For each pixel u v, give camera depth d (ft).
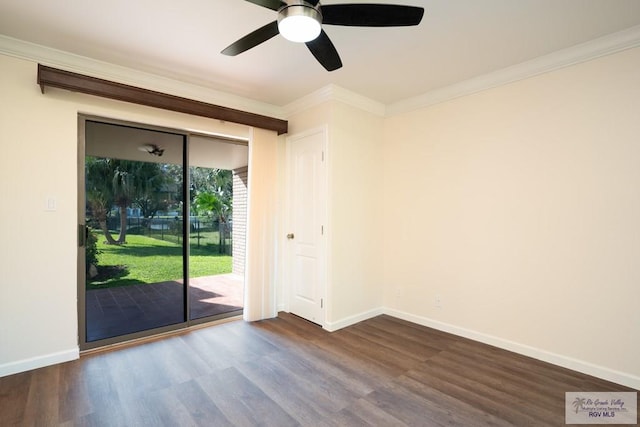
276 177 12.12
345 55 8.50
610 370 7.57
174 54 8.45
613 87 7.59
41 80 7.49
